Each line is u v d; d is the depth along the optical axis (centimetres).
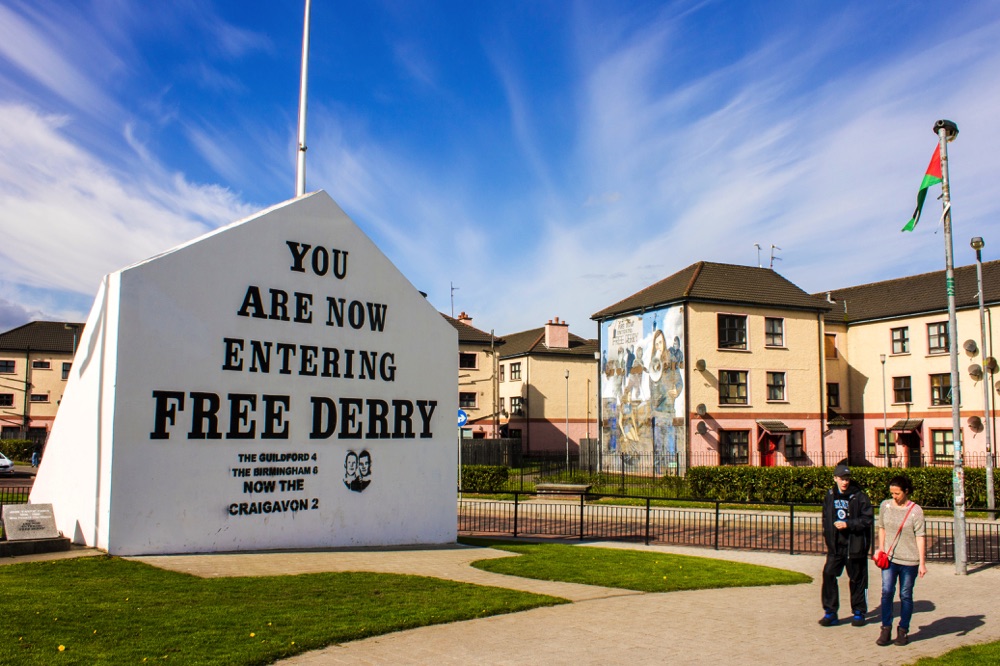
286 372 1370
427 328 1619
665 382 3622
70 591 874
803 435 3703
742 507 2394
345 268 1484
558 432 5300
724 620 887
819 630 852
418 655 691
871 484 2419
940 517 2156
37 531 1153
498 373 5559
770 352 3688
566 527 2023
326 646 711
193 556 1183
